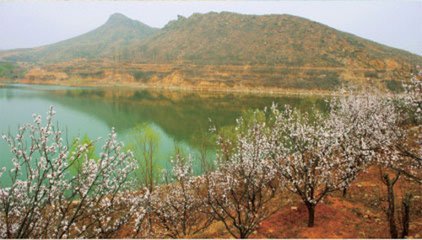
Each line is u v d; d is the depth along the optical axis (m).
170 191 13.97
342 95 21.69
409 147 15.78
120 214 10.04
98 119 61.00
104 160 7.43
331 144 11.94
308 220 12.70
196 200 13.10
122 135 40.09
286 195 16.00
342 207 13.78
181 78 176.62
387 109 19.11
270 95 127.94
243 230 10.66
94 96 112.25
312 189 12.08
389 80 126.69
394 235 10.07
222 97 119.44
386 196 14.36
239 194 14.43
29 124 6.88
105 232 7.64
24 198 7.19
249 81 159.88
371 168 18.62
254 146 12.12
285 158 12.66
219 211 14.09
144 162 23.33
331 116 17.52
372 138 13.39
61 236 6.58
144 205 8.82
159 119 64.44
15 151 6.51
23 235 6.08
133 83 183.62
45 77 189.00
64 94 113.75
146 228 11.30
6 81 173.75
